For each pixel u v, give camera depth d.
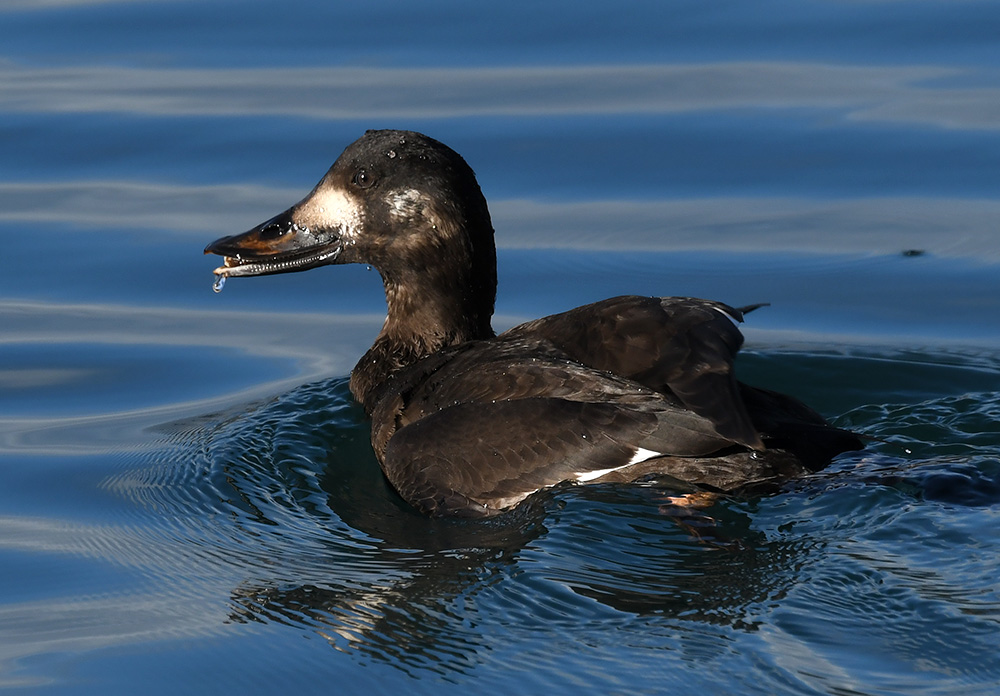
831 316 13.63
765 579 8.46
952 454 10.49
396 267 11.31
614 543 8.82
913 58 17.88
